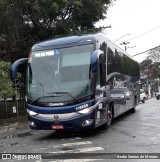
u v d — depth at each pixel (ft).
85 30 87.61
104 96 42.70
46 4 79.71
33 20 84.64
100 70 40.42
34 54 41.34
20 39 84.94
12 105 86.79
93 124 38.11
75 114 37.58
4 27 82.23
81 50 39.78
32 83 40.14
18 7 81.46
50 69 39.86
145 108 84.02
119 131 42.65
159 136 37.47
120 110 55.11
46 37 86.17
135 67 76.48
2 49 83.46
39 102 38.78
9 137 45.01
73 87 38.22
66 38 41.42
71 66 39.24
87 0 84.33
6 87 72.13
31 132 48.60
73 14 85.92
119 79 54.54
